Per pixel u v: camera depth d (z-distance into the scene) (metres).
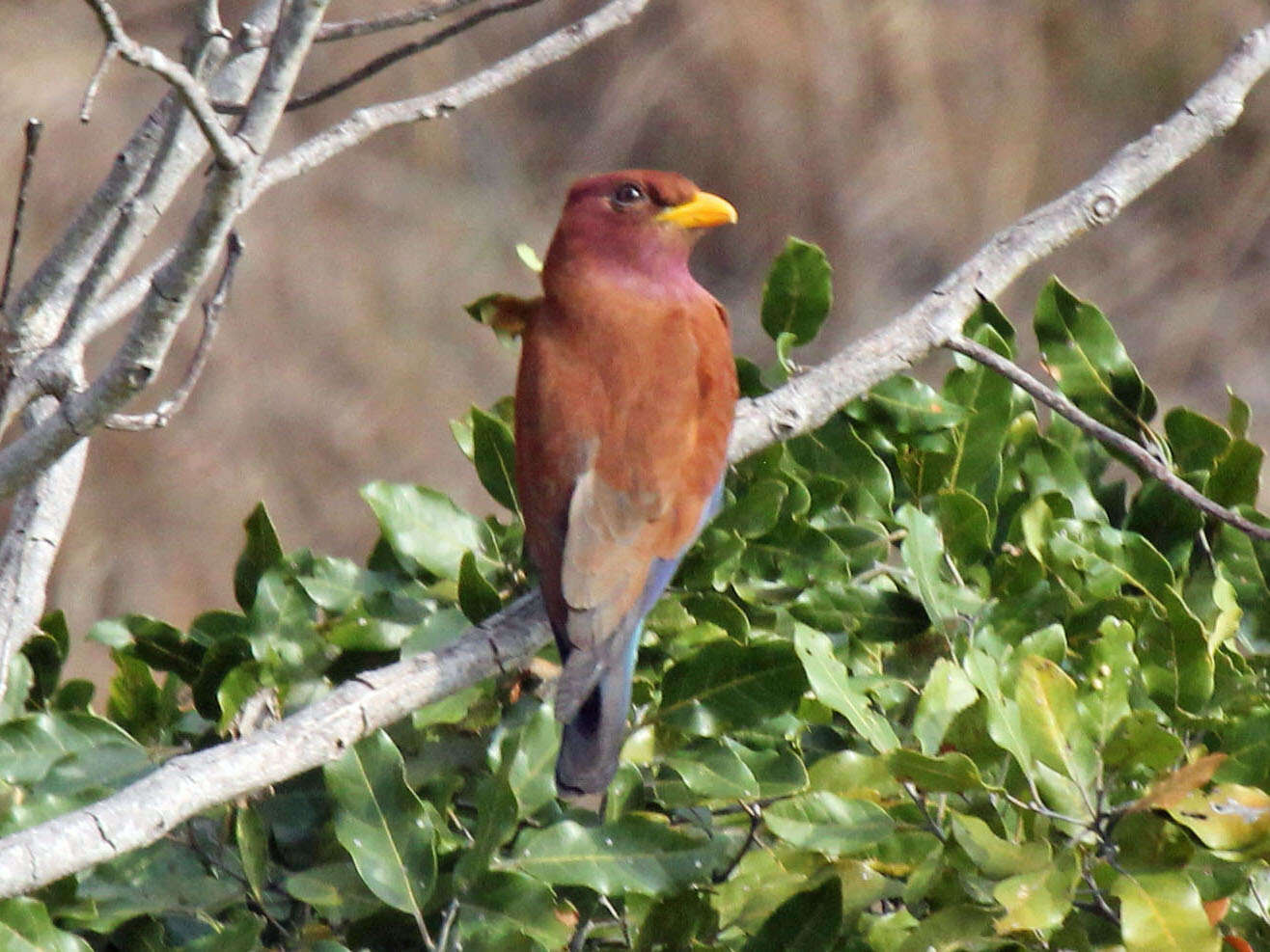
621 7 7.87
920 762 5.86
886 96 25.31
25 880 5.39
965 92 25.39
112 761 6.48
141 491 21.78
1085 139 25.64
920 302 7.89
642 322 8.14
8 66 22.30
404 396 23.30
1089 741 6.12
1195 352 25.03
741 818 6.79
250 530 7.44
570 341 8.12
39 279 7.07
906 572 7.38
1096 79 25.77
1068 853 5.80
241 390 22.59
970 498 7.24
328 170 24.30
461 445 8.14
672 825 6.60
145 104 22.98
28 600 7.00
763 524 7.50
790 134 25.34
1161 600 7.21
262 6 7.55
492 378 24.00
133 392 5.88
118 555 21.45
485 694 7.05
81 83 22.58
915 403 7.83
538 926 5.98
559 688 6.79
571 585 7.19
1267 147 25.72
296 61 5.59
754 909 6.19
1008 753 6.23
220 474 22.11
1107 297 25.34
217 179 5.52
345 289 23.59
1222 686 6.88
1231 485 7.74
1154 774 6.23
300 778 6.68
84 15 23.19
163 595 21.42
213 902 6.24
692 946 5.94
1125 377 8.09
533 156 25.61
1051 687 6.11
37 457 6.01
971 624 6.88
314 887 6.15
